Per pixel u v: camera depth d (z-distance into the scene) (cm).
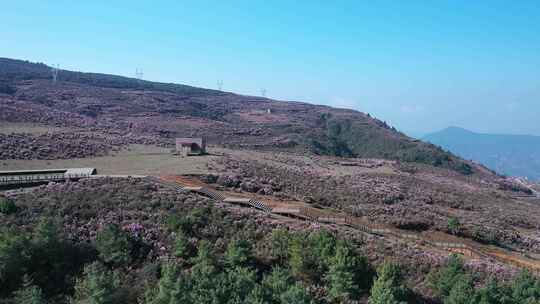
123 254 3186
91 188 4422
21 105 10950
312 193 6212
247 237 3728
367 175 9006
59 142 7600
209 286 2609
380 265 3459
